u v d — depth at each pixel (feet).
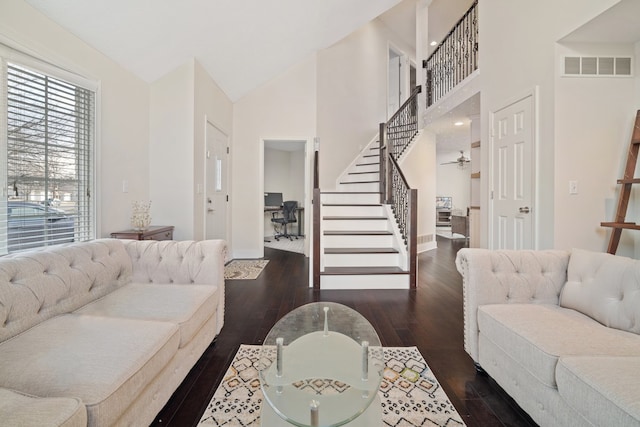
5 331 4.17
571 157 8.49
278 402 3.37
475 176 16.57
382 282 11.28
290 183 27.55
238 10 10.19
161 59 10.80
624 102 8.55
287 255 17.84
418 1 19.21
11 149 6.49
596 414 3.29
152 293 6.25
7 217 6.44
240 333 7.59
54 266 5.24
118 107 9.80
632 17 7.29
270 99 16.75
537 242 9.08
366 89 21.24
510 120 10.41
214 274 7.01
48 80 7.36
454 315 8.75
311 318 5.39
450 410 4.83
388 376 5.74
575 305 5.57
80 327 4.56
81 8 7.32
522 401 4.58
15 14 6.37
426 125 18.28
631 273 4.84
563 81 8.45
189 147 11.71
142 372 3.82
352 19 14.55
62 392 3.19
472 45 14.26
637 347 4.13
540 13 8.98
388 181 13.88
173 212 11.75
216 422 4.53
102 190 9.07
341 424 3.08
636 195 8.55
